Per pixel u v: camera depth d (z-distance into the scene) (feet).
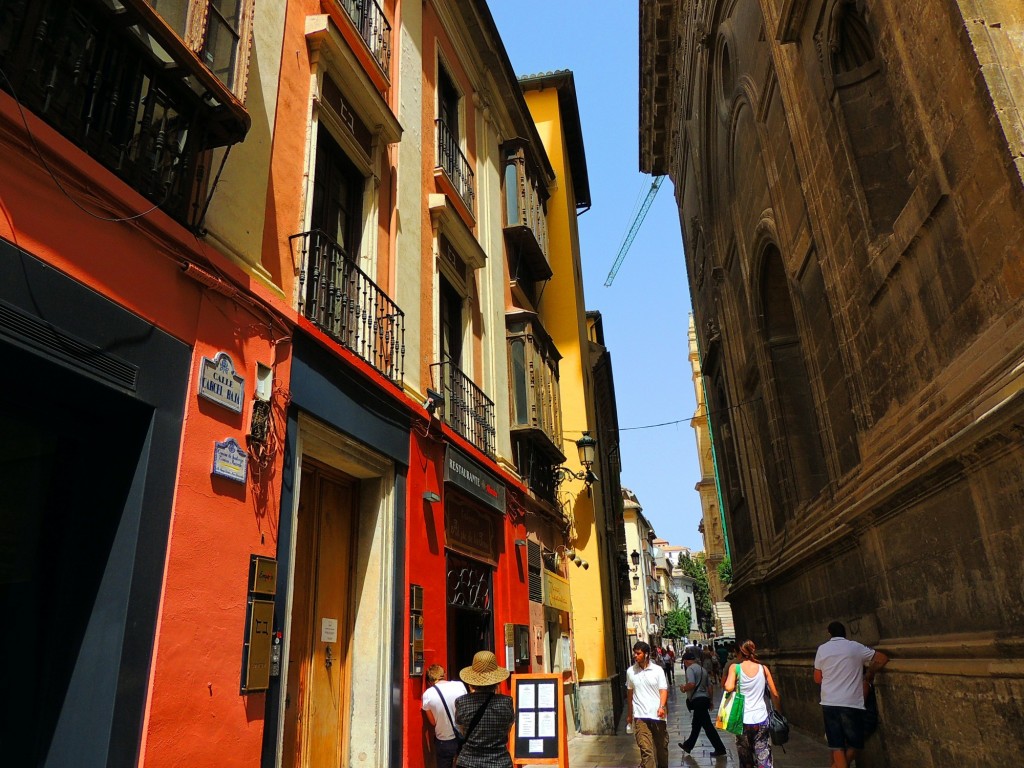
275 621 15.84
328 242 20.71
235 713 13.78
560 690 23.21
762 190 39.52
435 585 24.62
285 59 20.45
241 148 17.43
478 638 29.68
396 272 25.80
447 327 32.65
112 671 11.16
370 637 20.98
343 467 21.21
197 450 13.93
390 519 22.41
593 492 52.08
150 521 12.39
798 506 40.16
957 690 18.06
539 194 51.26
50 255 11.06
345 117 24.06
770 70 34.09
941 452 17.48
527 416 38.42
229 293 15.51
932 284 19.22
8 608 11.12
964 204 17.12
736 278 51.72
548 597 39.24
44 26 10.87
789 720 42.73
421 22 33.71
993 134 15.52
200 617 13.19
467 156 38.86
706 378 74.84
